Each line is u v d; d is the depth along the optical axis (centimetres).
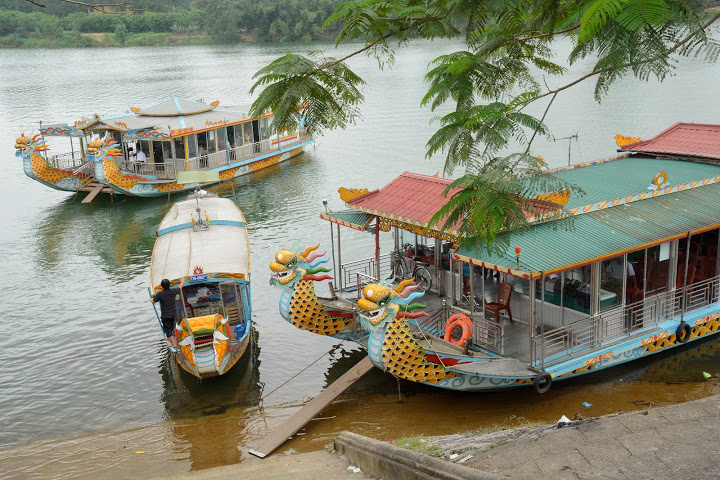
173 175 3628
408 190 1691
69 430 1502
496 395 1487
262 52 10412
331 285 1762
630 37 452
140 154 3666
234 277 1739
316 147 4406
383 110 5331
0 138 4947
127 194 3562
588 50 479
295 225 2948
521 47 603
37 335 2017
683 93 4969
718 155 1895
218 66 8894
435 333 1576
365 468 1025
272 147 4169
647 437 833
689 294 1578
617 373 1556
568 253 1341
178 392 1653
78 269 2605
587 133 3994
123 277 2498
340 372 1719
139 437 1452
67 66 10050
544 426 946
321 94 538
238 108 4156
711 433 827
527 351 1434
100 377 1748
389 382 1598
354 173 3769
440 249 1681
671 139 2084
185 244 2038
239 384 1678
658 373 1553
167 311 1714
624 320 1519
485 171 525
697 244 1678
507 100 593
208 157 3756
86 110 5834
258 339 1925
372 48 625
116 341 1959
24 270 2609
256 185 3706
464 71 584
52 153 4525
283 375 1714
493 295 1602
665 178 1670
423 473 844
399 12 571
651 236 1459
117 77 8194
